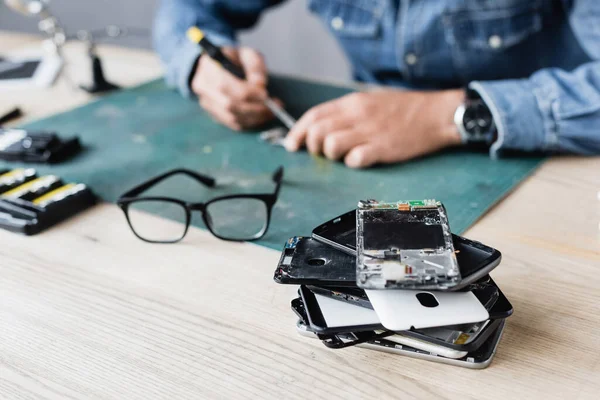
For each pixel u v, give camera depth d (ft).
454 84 4.26
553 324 1.78
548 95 2.84
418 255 1.63
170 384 1.63
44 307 1.98
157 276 2.10
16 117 3.63
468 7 3.85
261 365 1.68
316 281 1.65
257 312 1.90
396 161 2.87
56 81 4.19
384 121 2.99
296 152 3.03
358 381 1.60
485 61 4.01
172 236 2.35
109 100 3.85
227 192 2.65
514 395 1.53
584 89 2.84
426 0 3.94
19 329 1.88
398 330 1.57
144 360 1.72
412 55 4.12
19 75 4.31
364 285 1.54
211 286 2.03
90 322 1.89
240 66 3.81
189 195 2.64
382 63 4.43
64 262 2.22
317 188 2.65
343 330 1.61
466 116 2.88
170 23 4.29
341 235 1.82
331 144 2.88
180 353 1.74
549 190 2.53
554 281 1.97
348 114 3.05
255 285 2.03
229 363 1.69
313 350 1.72
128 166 2.93
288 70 8.01
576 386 1.55
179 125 3.42
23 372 1.70
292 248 1.83
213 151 3.08
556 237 2.20
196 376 1.65
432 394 1.55
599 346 1.68
